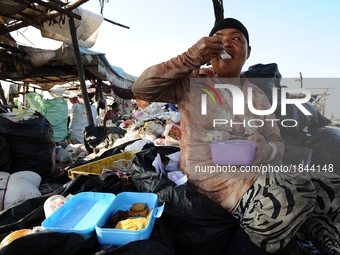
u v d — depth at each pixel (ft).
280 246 4.27
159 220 4.25
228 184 4.76
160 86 4.63
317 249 5.51
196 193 4.56
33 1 11.94
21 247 3.02
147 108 16.29
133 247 3.38
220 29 5.29
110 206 4.26
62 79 26.30
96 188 5.47
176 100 5.32
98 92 26.11
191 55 4.23
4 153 8.79
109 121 20.51
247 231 4.39
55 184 9.82
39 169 9.61
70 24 15.85
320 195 5.05
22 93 27.81
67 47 20.06
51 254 3.21
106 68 23.67
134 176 5.43
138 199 4.63
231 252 4.55
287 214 4.09
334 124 7.09
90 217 4.19
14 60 20.13
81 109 22.70
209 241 4.36
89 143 14.82
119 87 28.45
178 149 7.06
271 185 4.32
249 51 5.78
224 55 4.98
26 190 7.08
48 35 17.94
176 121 11.64
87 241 3.52
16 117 9.50
